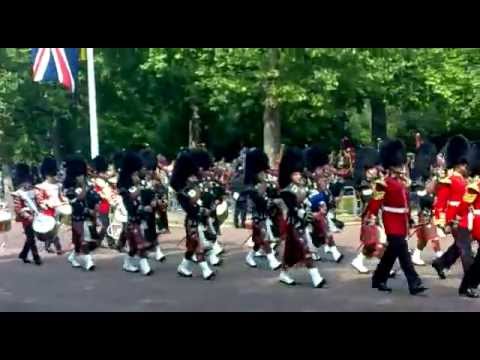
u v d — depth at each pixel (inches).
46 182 549.6
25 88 1380.4
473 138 1311.5
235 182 761.6
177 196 480.1
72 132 1487.5
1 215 565.0
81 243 517.3
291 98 908.0
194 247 473.4
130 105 1380.4
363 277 465.7
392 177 419.5
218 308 378.6
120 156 627.8
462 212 410.3
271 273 486.6
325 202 524.4
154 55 968.3
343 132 1330.0
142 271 491.8
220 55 908.0
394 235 414.0
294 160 442.0
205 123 1337.4
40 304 395.9
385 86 1096.8
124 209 536.4
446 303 388.5
